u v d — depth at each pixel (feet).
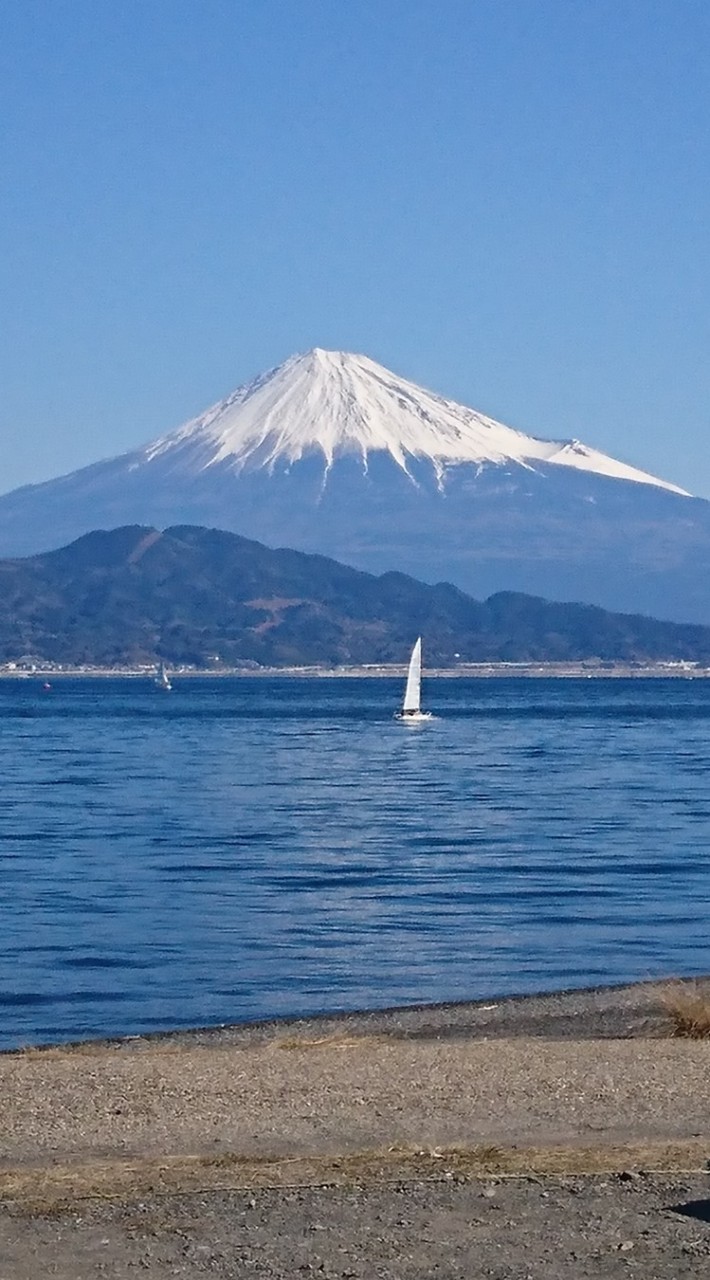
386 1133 42.83
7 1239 32.71
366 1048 61.72
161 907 123.75
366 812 210.79
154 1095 48.70
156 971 95.76
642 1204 34.17
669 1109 45.68
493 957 100.73
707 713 611.47
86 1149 41.55
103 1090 49.70
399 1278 29.91
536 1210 33.91
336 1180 36.81
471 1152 39.45
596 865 151.33
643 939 107.65
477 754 349.20
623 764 311.88
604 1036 69.77
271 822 196.44
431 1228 32.81
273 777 279.08
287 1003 85.51
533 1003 81.56
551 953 102.06
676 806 216.74
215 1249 31.81
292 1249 31.68
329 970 96.07
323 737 427.74
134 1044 71.05
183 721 538.06
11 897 129.59
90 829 187.11
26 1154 41.09
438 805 221.66
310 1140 42.14
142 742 400.26
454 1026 74.90
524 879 141.08
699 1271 29.81
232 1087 49.96
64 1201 35.53
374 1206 34.53
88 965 98.02
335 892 132.87
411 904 125.70
